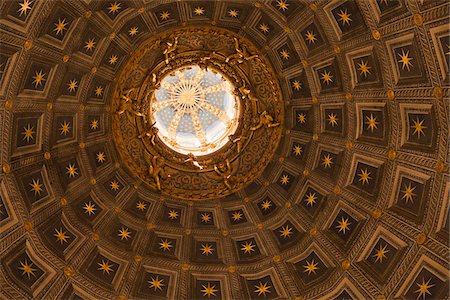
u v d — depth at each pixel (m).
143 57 20.81
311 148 21.50
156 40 20.53
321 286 20.31
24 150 18.78
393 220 19.12
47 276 19.20
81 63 19.42
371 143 19.83
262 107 22.05
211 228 22.31
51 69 18.72
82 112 20.41
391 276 18.73
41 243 19.28
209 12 19.95
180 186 22.55
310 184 21.55
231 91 22.50
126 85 21.12
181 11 19.78
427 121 18.05
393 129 19.09
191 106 25.98
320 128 21.14
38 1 16.91
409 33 17.34
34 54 17.88
